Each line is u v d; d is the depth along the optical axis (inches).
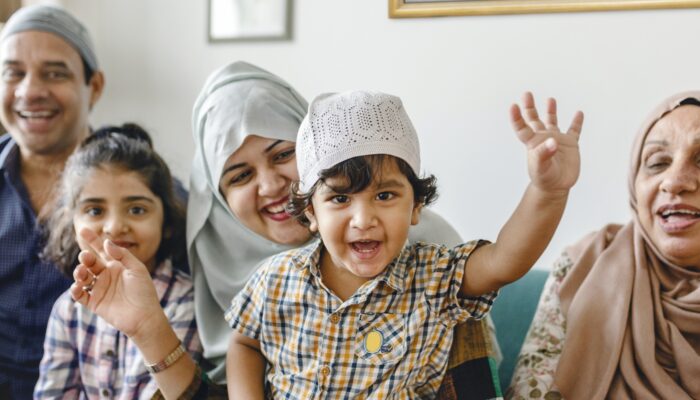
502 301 69.2
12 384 66.1
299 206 45.6
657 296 55.4
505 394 59.6
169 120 99.3
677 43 77.1
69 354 58.1
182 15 97.6
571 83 81.3
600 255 59.1
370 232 41.9
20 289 67.2
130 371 55.0
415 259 46.3
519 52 83.0
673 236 53.6
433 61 86.7
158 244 59.8
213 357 56.7
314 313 45.5
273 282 47.3
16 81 71.2
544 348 58.1
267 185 57.0
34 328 66.3
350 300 44.4
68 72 72.7
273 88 60.9
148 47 99.6
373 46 89.1
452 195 87.1
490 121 84.8
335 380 44.4
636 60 78.7
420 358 44.6
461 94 85.8
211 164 59.6
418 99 87.7
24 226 68.7
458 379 46.7
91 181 57.4
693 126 52.8
